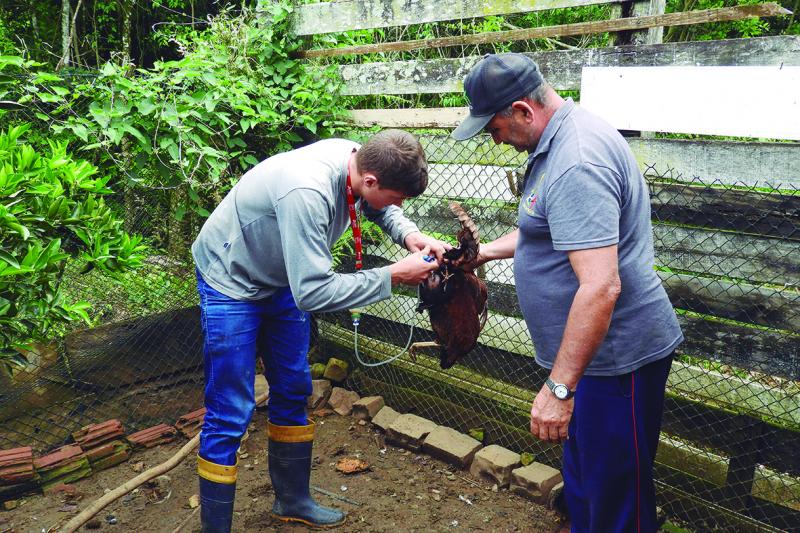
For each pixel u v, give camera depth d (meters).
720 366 2.94
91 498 3.08
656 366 2.10
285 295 2.66
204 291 2.49
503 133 2.07
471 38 3.36
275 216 2.31
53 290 2.29
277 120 3.84
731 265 2.70
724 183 2.66
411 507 3.03
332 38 4.17
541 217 2.01
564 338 1.91
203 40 4.73
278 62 4.09
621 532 2.14
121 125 3.29
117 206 3.67
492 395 3.55
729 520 2.87
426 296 2.42
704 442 2.95
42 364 3.52
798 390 2.74
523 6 3.16
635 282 2.00
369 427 3.79
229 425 2.54
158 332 3.88
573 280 2.03
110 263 2.49
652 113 2.69
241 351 2.49
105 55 8.58
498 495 3.13
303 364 2.76
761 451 2.79
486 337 3.54
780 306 2.61
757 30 6.05
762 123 2.42
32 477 3.06
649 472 2.15
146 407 3.80
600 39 4.32
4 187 2.09
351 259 4.23
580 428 2.14
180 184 3.64
